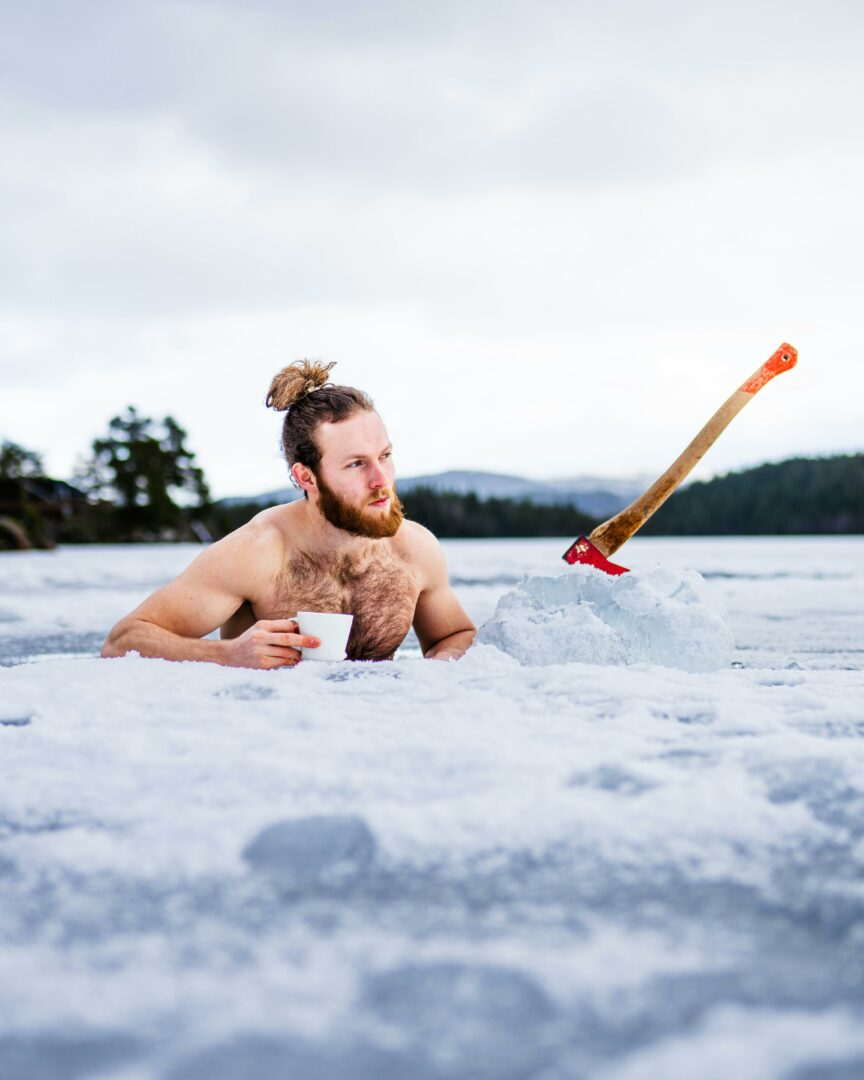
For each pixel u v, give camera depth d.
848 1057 0.63
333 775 1.29
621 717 1.62
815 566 10.37
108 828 1.12
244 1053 0.65
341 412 2.61
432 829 1.09
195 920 0.87
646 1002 0.71
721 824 1.09
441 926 0.85
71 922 0.87
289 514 2.73
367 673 2.14
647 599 2.47
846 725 1.57
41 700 1.81
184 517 50.94
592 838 1.06
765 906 0.89
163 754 1.43
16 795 1.24
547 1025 0.68
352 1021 0.69
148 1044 0.67
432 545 2.95
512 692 1.89
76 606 5.76
